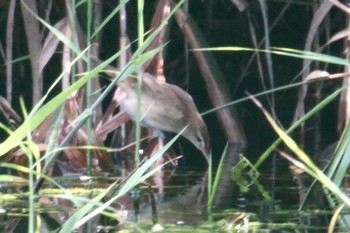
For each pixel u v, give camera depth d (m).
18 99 12.48
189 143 11.91
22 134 5.93
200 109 13.02
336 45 12.53
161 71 10.70
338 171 6.80
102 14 11.96
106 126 10.38
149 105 10.22
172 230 6.64
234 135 11.43
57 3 11.89
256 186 8.63
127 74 7.19
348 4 11.16
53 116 9.71
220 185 8.71
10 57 10.79
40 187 8.27
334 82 12.55
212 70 11.29
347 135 6.84
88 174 9.40
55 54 12.38
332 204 7.68
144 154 10.66
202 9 13.02
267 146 11.27
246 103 13.17
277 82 13.23
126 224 6.93
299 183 8.77
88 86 9.26
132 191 8.35
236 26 13.13
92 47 10.45
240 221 6.88
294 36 13.31
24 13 10.77
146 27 12.29
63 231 5.48
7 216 7.19
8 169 9.63
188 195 8.20
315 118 12.55
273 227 6.76
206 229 6.70
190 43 11.08
